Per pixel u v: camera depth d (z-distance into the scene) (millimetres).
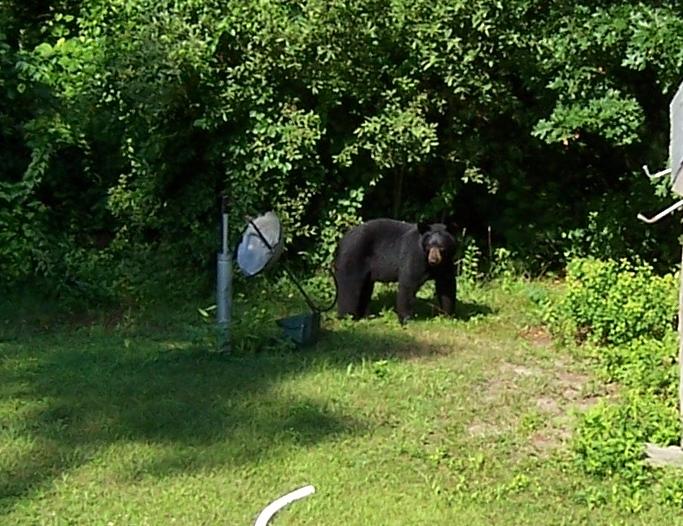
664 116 9805
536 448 5734
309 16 9422
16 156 10297
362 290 8766
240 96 9570
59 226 10617
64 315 8945
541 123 9227
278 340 7633
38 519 4758
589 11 9055
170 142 9812
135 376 6945
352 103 9930
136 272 9773
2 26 10984
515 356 7621
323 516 4793
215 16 9609
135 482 5191
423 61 9539
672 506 4910
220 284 7637
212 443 5723
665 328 7629
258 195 9711
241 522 4750
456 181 10258
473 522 4742
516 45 9453
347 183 10148
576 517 4805
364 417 6180
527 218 10750
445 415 6246
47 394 6570
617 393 6738
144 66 9344
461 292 9867
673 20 8438
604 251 10453
